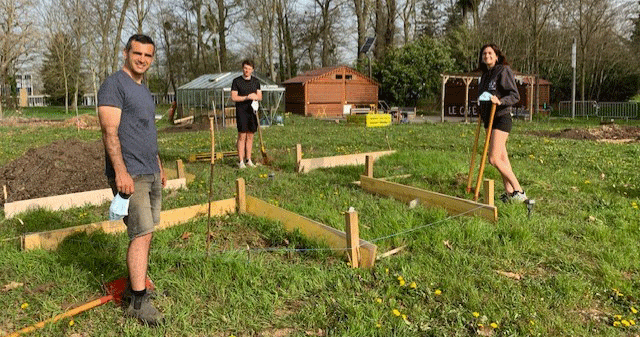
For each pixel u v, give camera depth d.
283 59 54.88
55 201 6.35
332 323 3.43
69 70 42.03
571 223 5.41
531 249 4.66
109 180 3.53
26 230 5.46
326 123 24.92
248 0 47.91
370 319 3.40
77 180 7.44
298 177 8.18
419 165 8.73
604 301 3.81
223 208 5.84
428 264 4.30
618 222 5.46
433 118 31.41
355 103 35.62
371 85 36.16
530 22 33.22
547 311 3.59
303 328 3.40
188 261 4.30
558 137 16.44
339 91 35.00
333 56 57.78
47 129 22.11
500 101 5.95
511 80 6.00
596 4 30.06
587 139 15.88
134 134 3.42
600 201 6.38
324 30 51.34
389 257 4.48
